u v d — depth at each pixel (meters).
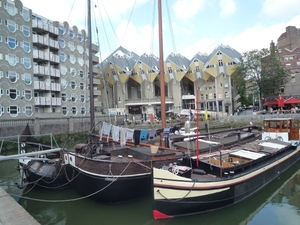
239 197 8.16
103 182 8.11
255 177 9.09
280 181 11.05
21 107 29.00
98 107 44.81
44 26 33.50
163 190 6.86
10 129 23.95
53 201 9.07
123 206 8.48
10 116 27.61
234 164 8.90
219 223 7.40
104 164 8.23
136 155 9.88
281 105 37.50
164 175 6.92
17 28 29.28
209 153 11.15
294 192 9.70
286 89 43.75
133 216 7.88
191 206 7.12
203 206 7.28
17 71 28.89
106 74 52.84
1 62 27.03
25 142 12.16
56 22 36.12
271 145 12.18
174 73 51.72
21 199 9.74
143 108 52.94
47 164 10.70
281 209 8.10
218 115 43.25
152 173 6.91
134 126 35.03
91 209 8.54
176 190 6.91
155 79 55.31
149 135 12.85
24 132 12.18
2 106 26.83
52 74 34.31
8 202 6.73
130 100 51.59
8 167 16.08
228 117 39.59
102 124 12.38
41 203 9.20
